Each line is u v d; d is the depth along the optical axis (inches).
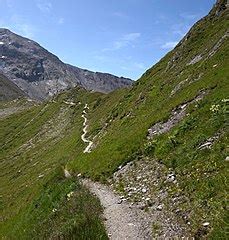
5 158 5659.5
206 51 2212.1
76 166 1499.8
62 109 7194.9
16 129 7578.7
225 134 855.1
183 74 2165.4
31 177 3223.4
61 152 3595.0
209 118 1033.5
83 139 3171.8
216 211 599.5
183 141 1027.9
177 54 2797.7
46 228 915.4
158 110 1761.8
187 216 657.0
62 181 1317.7
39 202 1274.6
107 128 2689.5
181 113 1353.3
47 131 6205.7
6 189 3474.4
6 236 1342.3
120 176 1127.0
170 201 758.5
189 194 730.8
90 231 711.1
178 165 906.1
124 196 939.3
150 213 754.8
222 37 2129.7
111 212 831.1
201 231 577.6
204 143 905.5
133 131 1624.0
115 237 684.1
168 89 2135.8
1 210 2358.5
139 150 1240.8
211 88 1402.6
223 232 527.8
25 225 1213.1
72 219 787.4
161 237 631.2
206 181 717.3
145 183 957.2
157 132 1333.7
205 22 2940.5
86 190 1045.8
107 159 1326.3
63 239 724.0
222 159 762.8
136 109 2278.5
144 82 2977.4
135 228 704.4
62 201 1040.2
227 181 660.7
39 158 4424.2
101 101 6003.9
